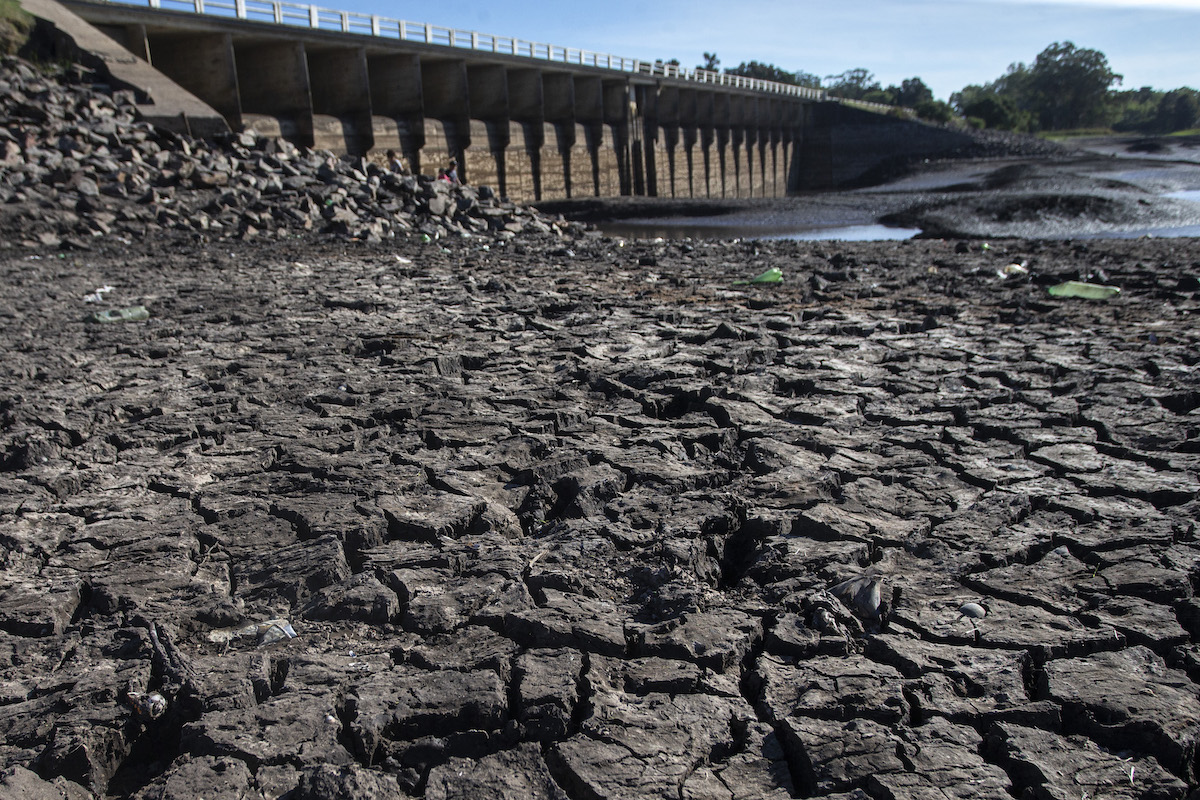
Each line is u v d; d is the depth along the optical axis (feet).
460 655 10.19
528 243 66.74
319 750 8.57
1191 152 311.68
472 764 8.39
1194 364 22.62
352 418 19.49
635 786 7.98
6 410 19.99
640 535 13.21
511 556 12.64
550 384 22.20
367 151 120.26
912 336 27.35
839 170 270.67
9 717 9.26
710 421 18.93
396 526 13.78
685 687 9.51
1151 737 8.46
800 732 8.64
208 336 28.81
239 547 13.23
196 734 8.87
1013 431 17.66
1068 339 26.23
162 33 99.50
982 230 96.89
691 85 197.16
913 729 8.68
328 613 11.24
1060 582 11.52
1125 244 61.16
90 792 8.47
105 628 11.07
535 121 152.25
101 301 35.81
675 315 31.48
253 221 62.90
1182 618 10.55
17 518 14.35
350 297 36.78
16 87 71.46
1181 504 13.93
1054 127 524.11
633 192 184.34
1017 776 8.16
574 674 9.68
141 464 16.92
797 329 28.89
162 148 73.67
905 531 13.16
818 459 16.34
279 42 108.68
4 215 55.16
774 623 10.75
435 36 127.85
